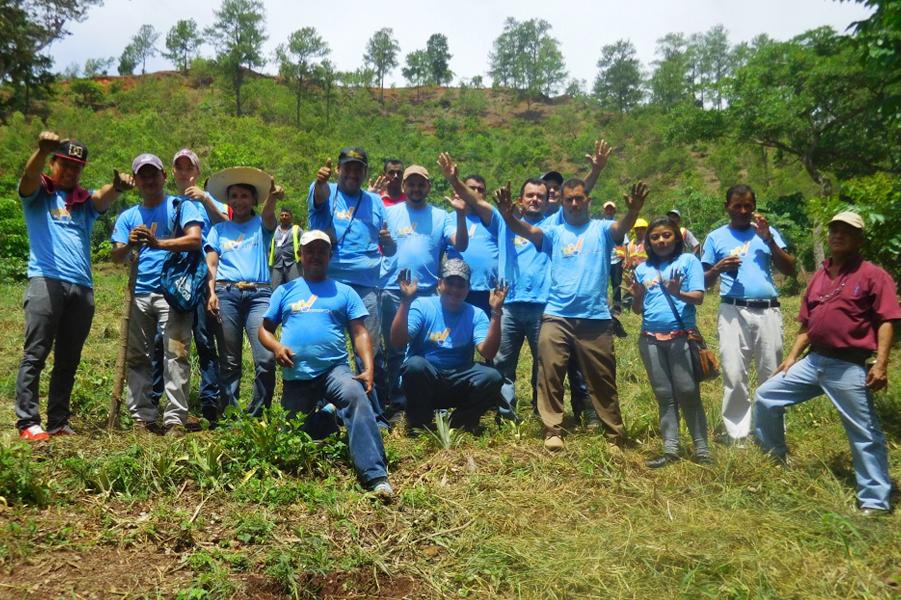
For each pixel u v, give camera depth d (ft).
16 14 75.36
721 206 78.23
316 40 262.06
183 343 17.46
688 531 13.14
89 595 10.59
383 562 12.21
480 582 11.85
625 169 212.23
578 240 17.90
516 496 14.74
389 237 20.36
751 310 17.90
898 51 24.80
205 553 11.78
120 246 17.74
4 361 24.31
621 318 36.99
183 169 19.11
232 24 244.01
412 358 18.20
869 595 11.13
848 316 14.70
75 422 17.70
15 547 11.37
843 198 25.71
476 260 22.06
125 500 13.23
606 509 14.35
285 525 12.95
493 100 331.36
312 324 15.99
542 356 17.66
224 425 16.06
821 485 15.38
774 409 15.88
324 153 184.24
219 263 19.24
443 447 17.08
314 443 15.24
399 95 324.19
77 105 241.96
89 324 16.44
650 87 317.63
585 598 11.36
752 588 11.33
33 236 15.70
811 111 74.64
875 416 14.66
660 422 17.67
